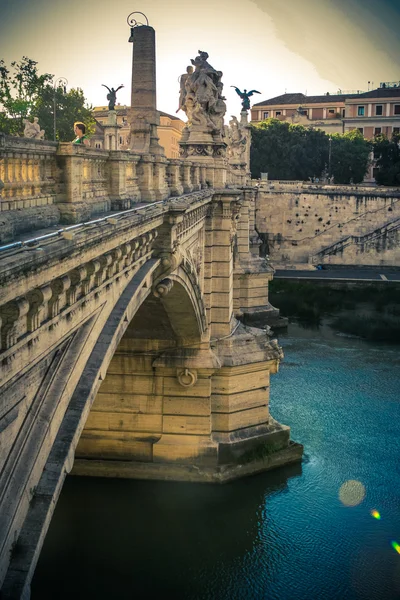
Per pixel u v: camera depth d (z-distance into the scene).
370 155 128.38
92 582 25.08
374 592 24.64
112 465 30.16
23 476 10.24
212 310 31.27
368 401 41.59
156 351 29.75
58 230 11.29
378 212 92.00
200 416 30.39
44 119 48.38
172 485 29.95
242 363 30.81
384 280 83.00
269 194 94.25
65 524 28.52
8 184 11.11
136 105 21.08
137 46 21.05
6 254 9.05
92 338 13.84
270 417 33.78
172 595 24.86
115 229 13.09
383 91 143.00
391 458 33.81
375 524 28.36
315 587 24.92
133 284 17.25
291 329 60.34
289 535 27.83
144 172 19.67
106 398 30.31
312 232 94.12
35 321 10.57
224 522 28.56
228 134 62.03
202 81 32.03
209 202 29.44
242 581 25.31
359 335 58.22
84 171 15.02
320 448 34.69
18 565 9.80
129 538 27.48
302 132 111.44
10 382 10.11
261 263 60.16
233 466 30.67
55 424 11.56
